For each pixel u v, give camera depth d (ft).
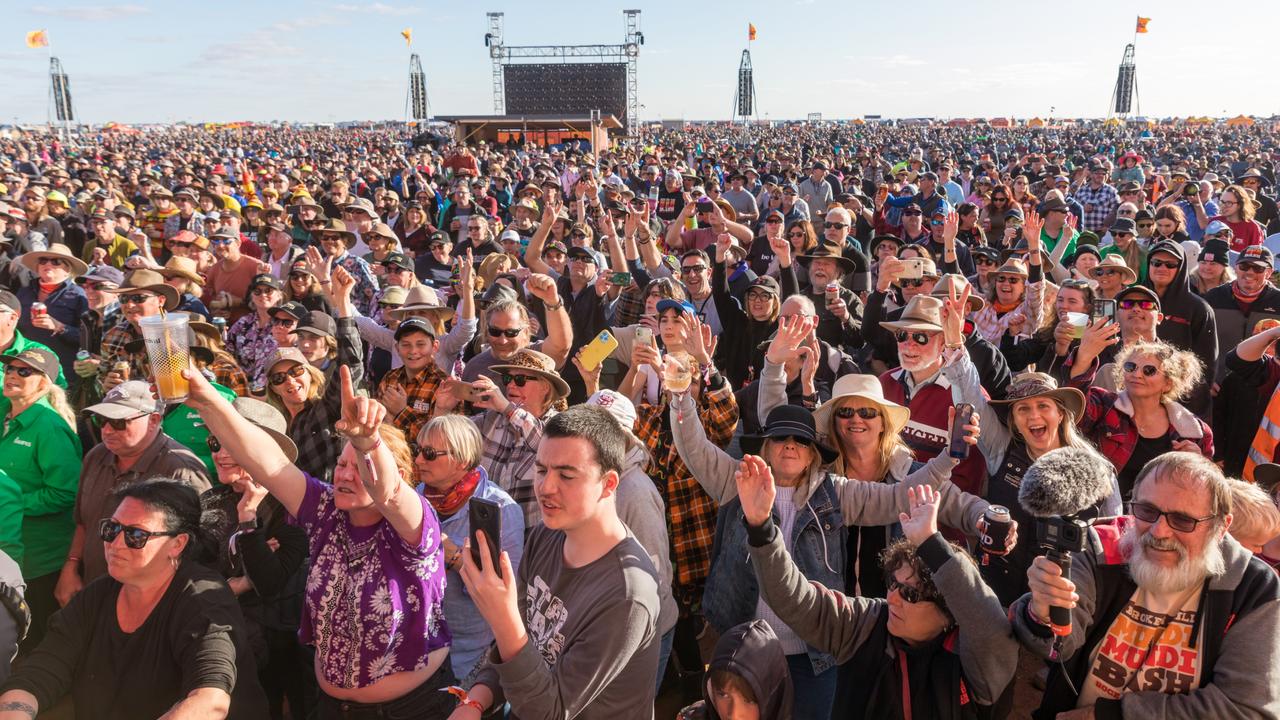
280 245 35.40
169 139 248.11
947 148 148.15
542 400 15.55
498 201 63.62
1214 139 179.52
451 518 12.61
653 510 13.00
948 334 15.49
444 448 12.42
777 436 12.57
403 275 27.84
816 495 12.75
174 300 25.08
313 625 11.06
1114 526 10.17
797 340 15.88
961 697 9.29
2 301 18.92
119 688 10.41
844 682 10.01
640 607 8.82
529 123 134.21
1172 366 15.33
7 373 15.74
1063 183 56.44
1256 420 18.83
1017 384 14.75
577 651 8.65
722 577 12.66
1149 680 9.52
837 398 14.07
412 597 10.80
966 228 36.29
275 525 13.07
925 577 9.22
